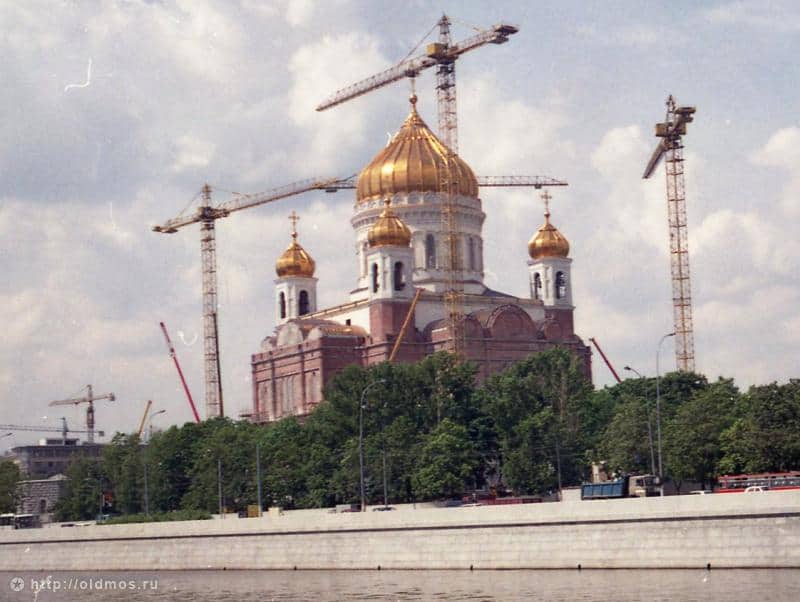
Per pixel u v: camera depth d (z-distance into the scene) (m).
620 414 184.12
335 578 140.75
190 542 166.38
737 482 144.00
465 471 185.50
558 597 110.56
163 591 141.88
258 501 191.38
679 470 166.00
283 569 155.12
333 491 192.88
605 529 126.75
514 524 133.62
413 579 133.50
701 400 171.38
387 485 188.38
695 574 116.75
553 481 189.75
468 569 137.12
